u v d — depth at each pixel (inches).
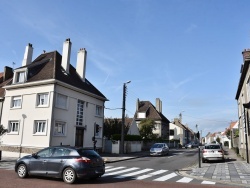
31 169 442.9
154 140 1846.7
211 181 459.5
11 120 1012.5
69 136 1000.2
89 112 1139.9
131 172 572.4
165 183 426.3
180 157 1080.2
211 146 839.7
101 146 1218.6
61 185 387.2
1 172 514.0
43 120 933.8
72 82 1051.9
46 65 1058.7
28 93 993.5
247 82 796.6
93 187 374.0
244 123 856.3
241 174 536.4
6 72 1263.5
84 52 1201.4
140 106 2509.8
